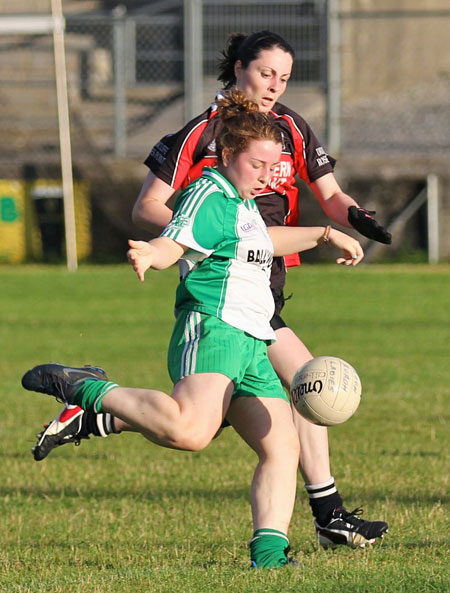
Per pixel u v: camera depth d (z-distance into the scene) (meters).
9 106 86.38
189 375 15.21
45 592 14.67
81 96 87.44
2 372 42.22
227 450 28.72
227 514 21.27
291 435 15.82
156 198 18.12
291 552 17.89
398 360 44.53
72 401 15.46
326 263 81.38
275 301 18.42
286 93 83.50
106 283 71.56
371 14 80.19
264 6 84.62
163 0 98.06
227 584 14.45
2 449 28.94
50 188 81.31
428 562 16.30
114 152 82.12
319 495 17.94
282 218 18.86
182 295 15.91
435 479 24.16
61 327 55.16
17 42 89.44
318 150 18.84
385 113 85.31
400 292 66.56
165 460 27.39
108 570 16.31
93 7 98.56
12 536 19.69
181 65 91.44
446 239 80.38
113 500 22.88
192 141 18.02
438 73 90.06
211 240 15.41
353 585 14.24
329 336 51.22
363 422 32.06
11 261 81.31
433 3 91.25
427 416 33.00
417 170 79.88
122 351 47.50
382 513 20.64
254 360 15.70
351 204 18.42
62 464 26.92
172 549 18.30
